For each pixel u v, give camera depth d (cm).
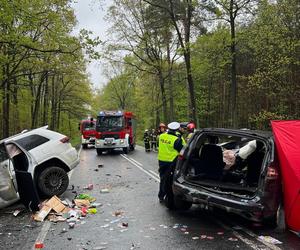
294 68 2162
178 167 805
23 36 1927
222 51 2505
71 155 1105
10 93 2544
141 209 873
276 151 684
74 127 7731
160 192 938
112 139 2680
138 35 3500
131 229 711
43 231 710
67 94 5519
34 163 1010
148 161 2105
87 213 842
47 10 2097
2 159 910
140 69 3622
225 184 769
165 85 4753
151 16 3328
